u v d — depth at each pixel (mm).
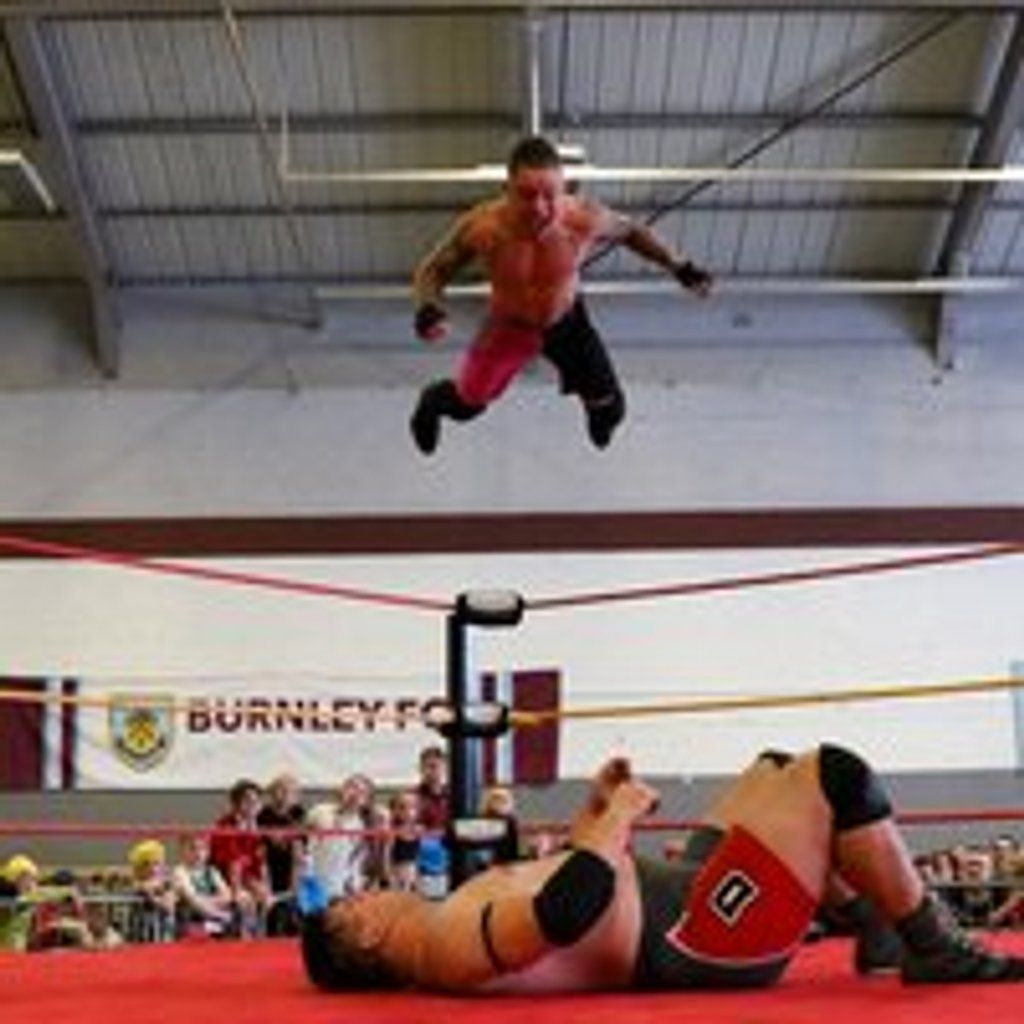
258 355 13578
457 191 12656
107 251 13141
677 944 3129
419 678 12906
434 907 3336
